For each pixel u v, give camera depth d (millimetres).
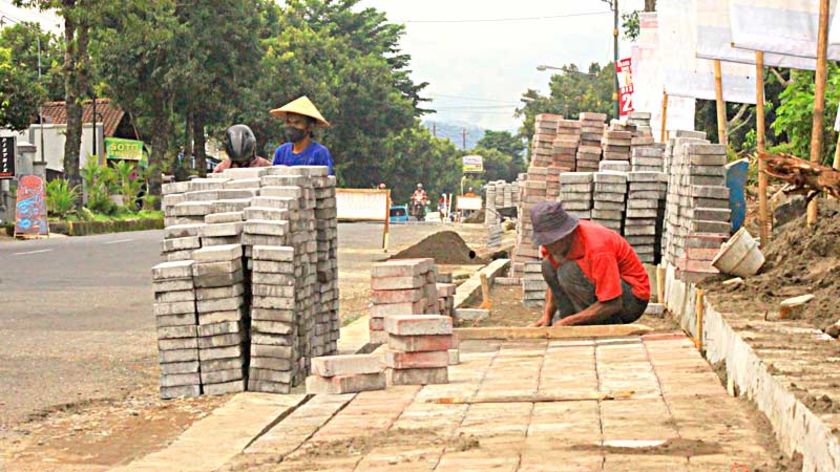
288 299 8836
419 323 9008
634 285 11062
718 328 9297
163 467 6703
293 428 7582
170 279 8844
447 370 9094
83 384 9555
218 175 10070
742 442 6477
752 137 31203
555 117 17625
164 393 8922
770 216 16750
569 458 6320
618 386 8461
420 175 104438
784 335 8094
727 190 12227
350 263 23406
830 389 6172
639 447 6477
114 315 14211
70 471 6816
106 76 59812
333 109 80188
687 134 15555
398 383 9023
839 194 10039
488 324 13617
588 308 10961
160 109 62000
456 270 22328
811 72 22500
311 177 9891
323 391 8711
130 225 51281
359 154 89875
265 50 77562
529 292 15234
